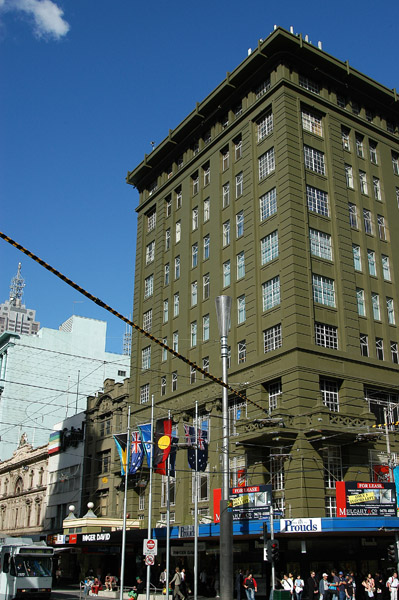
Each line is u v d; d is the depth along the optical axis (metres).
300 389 35.50
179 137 55.34
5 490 78.00
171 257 53.50
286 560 33.47
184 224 52.34
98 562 50.62
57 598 37.44
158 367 51.03
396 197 47.91
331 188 43.28
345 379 37.69
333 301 40.16
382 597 29.44
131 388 54.16
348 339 39.19
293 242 39.22
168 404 47.97
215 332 44.94
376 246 44.53
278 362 37.56
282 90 43.47
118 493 53.97
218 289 45.66
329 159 44.03
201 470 32.66
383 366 40.16
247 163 45.53
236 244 45.00
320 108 45.09
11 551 35.28
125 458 35.72
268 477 36.28
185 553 38.97
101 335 85.44
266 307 40.56
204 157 51.56
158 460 32.59
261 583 33.78
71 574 55.50
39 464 70.25
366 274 42.69
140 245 59.28
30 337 80.88
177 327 50.06
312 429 34.16
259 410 37.84
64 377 81.19
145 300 56.38
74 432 63.22
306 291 38.53
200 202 50.78
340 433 34.50
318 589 30.86
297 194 40.88
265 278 41.09
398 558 29.45
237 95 48.88
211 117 51.25
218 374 43.09
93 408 61.03
